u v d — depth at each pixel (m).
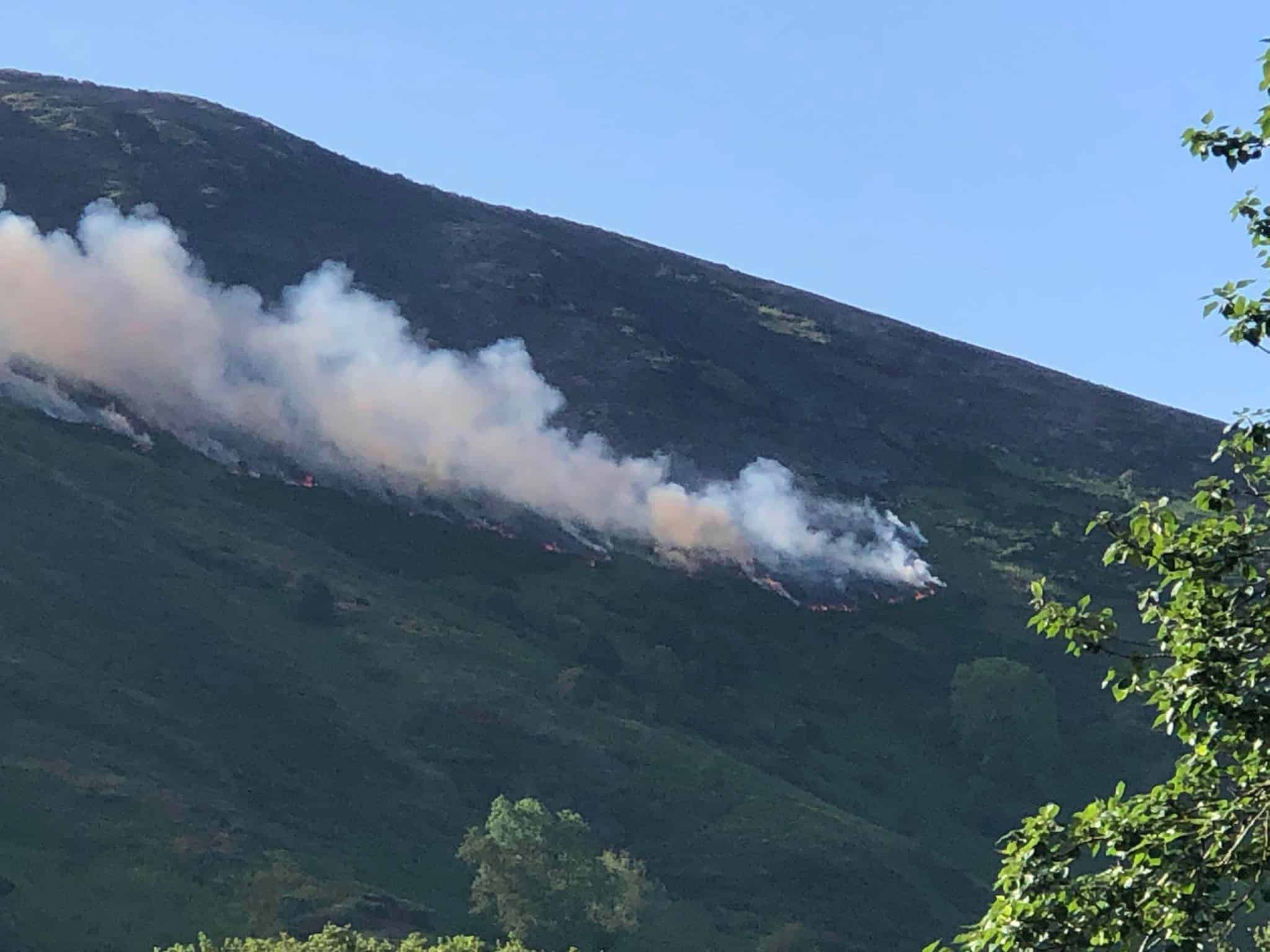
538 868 106.00
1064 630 14.77
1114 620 14.70
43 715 122.69
